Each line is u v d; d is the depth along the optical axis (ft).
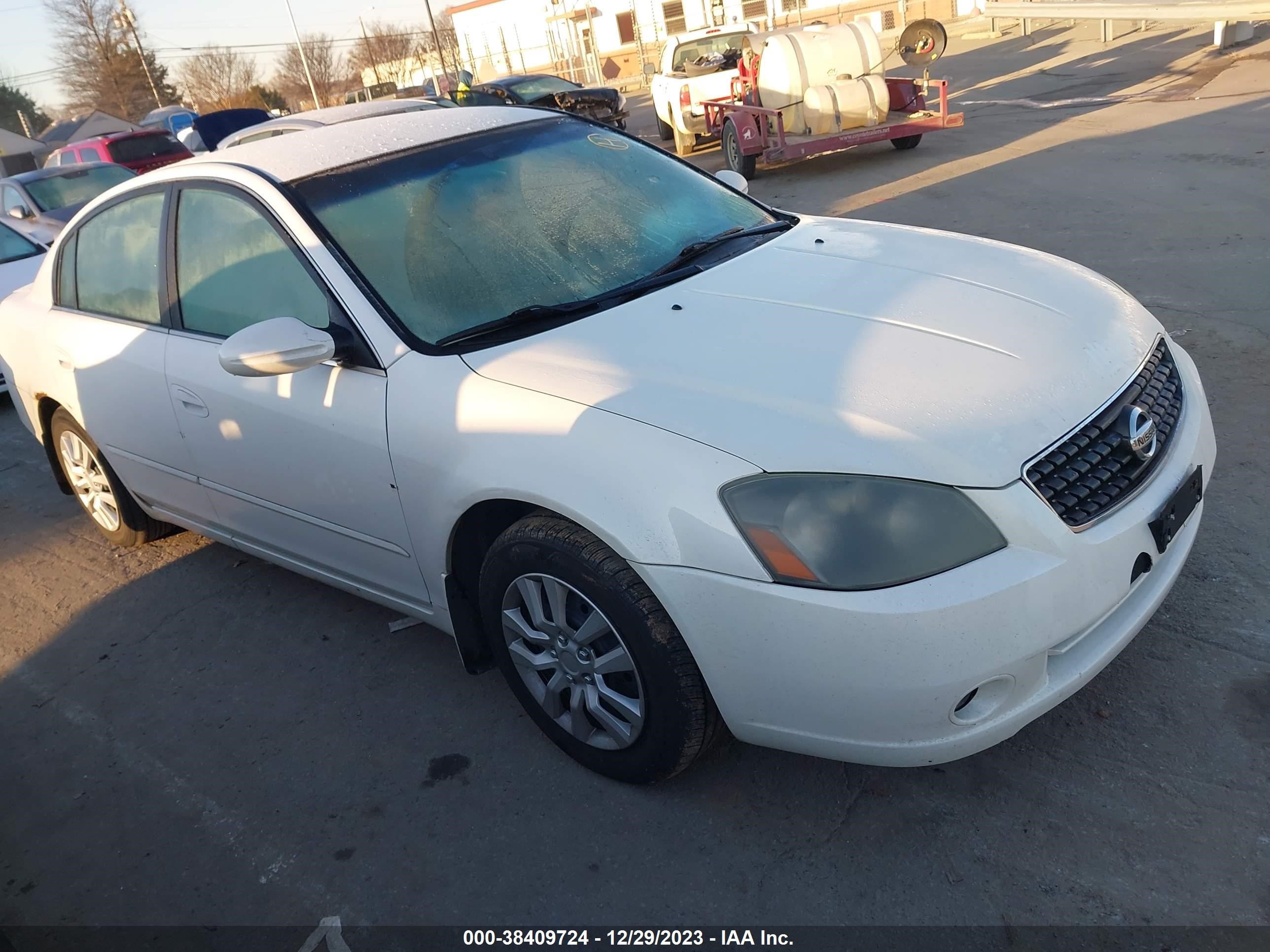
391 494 9.39
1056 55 60.34
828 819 8.21
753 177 39.73
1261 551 10.44
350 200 10.19
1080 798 7.93
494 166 11.03
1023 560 6.95
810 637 6.98
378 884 8.42
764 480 7.13
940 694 6.88
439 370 8.95
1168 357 9.10
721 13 132.05
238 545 12.75
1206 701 8.63
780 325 8.66
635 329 8.92
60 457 15.42
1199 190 24.50
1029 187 28.04
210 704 11.35
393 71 205.26
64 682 12.39
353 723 10.55
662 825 8.46
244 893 8.61
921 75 42.16
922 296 9.02
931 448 7.09
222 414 10.89
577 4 141.49
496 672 10.98
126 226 12.45
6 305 15.19
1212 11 46.09
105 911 8.69
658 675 7.82
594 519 7.64
